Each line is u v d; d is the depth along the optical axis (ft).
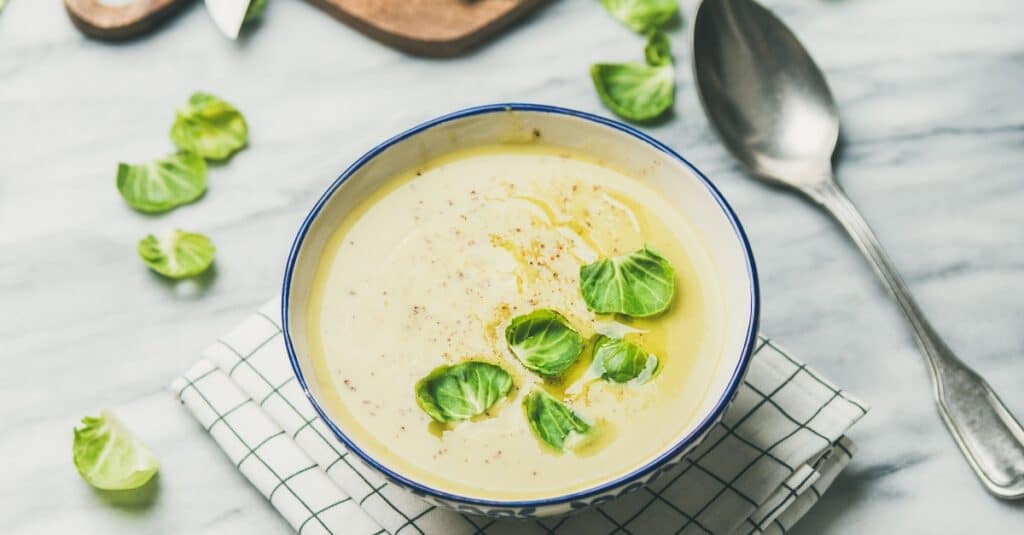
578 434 1.76
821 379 1.90
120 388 2.05
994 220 2.10
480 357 1.82
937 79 2.23
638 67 2.24
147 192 2.19
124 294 2.13
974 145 2.17
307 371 1.79
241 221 2.18
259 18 2.37
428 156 1.95
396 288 1.88
